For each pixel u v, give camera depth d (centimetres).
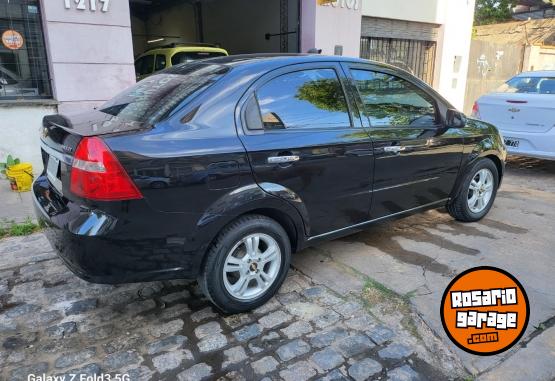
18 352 259
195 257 266
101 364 250
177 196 252
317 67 323
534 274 349
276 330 280
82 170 238
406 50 1052
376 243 406
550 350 262
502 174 475
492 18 2623
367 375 243
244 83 285
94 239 237
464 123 399
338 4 838
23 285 330
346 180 326
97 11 591
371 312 298
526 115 635
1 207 483
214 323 288
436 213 488
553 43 1770
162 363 251
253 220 285
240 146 271
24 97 586
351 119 333
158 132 252
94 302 310
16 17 564
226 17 1177
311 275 348
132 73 639
